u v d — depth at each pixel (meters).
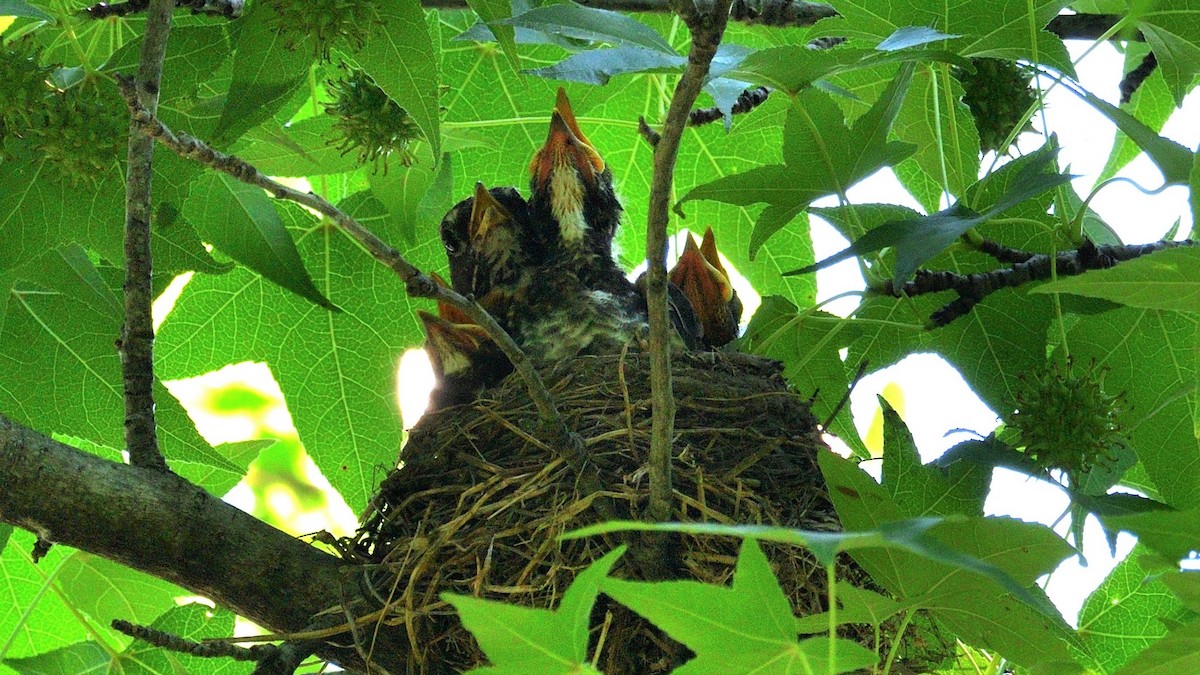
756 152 4.41
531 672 1.73
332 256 4.01
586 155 4.05
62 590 3.94
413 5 2.75
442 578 2.79
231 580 2.94
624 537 2.73
